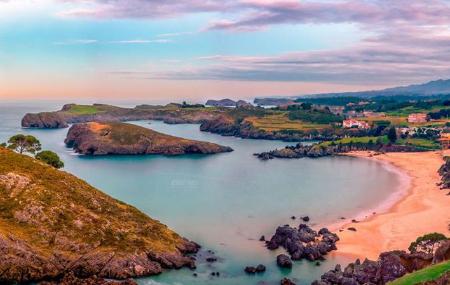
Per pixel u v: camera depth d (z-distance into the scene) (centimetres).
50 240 10962
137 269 11044
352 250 13038
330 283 10475
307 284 10869
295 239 13225
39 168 13588
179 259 11850
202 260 12306
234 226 15450
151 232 12706
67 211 11938
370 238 14050
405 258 10162
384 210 17762
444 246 9175
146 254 11569
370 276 10400
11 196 11812
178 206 18175
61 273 10444
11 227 10881
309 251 12531
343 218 16562
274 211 17525
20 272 10075
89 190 13725
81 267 10681
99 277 10600
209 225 15525
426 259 9894
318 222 16050
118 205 13625
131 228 12438
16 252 10194
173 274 11288
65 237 11125
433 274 6706
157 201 19062
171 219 16212
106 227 11938
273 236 13912
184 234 14462
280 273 11525
